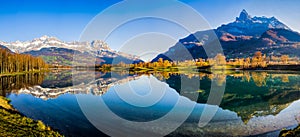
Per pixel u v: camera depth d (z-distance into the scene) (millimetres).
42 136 13086
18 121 15086
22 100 27750
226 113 18656
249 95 30578
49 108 22266
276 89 36531
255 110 21812
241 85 40438
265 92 33500
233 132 15125
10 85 45875
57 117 18750
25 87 41750
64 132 15102
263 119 18750
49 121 17719
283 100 27500
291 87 38906
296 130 15109
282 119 18906
